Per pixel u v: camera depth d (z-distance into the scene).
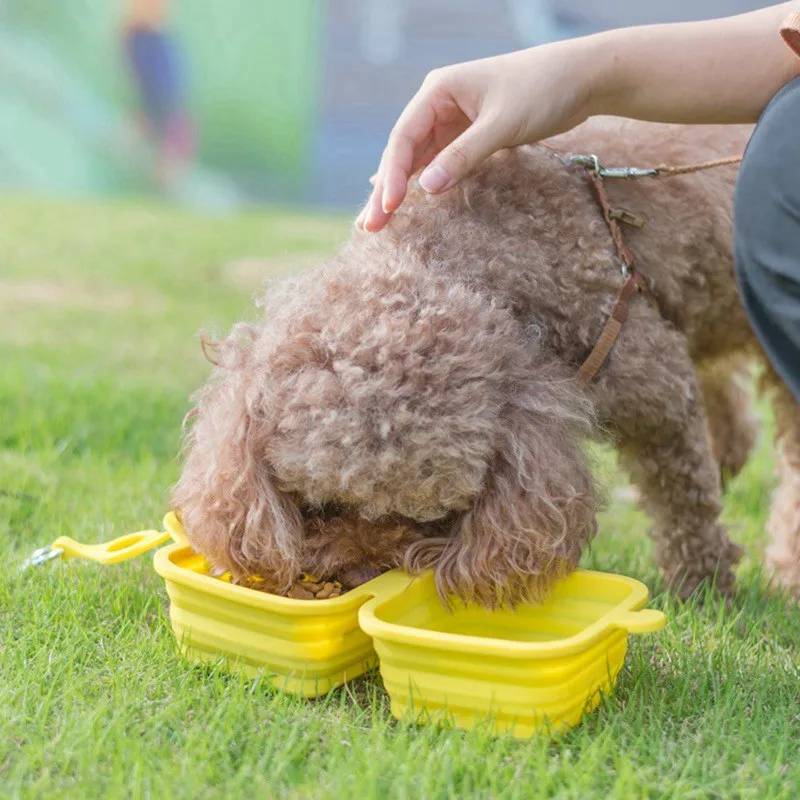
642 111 2.95
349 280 2.59
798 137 2.46
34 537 3.68
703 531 3.33
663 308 3.26
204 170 16.66
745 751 2.40
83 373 5.88
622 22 16.58
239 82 16.52
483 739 2.35
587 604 2.77
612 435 3.12
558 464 2.53
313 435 2.37
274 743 2.37
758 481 4.86
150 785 2.19
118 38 16.22
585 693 2.49
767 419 5.92
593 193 3.13
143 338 6.98
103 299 8.25
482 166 3.09
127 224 12.32
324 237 11.83
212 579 2.60
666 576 3.43
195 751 2.30
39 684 2.58
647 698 2.65
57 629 2.89
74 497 4.03
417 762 2.28
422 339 2.42
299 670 2.59
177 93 16.42
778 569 3.72
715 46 2.87
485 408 2.44
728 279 3.48
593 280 2.98
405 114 2.98
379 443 2.35
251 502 2.51
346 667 2.67
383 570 2.65
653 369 3.04
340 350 2.44
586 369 2.97
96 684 2.63
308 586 2.64
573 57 2.88
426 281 2.57
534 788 2.20
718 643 2.94
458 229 2.88
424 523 2.62
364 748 2.34
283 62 16.59
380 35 16.83
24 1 16.09
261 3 16.39
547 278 2.93
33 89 16.31
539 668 2.34
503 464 2.51
